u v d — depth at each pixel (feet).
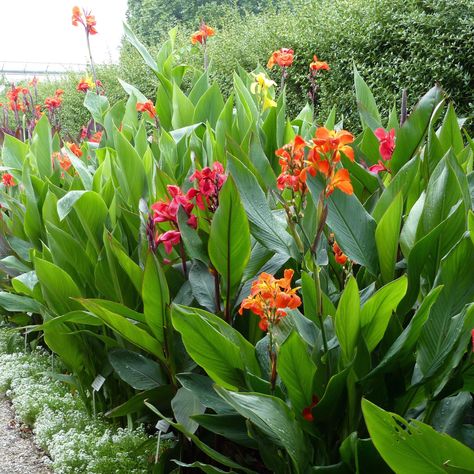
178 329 6.19
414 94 17.84
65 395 11.28
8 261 13.17
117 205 9.94
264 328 6.07
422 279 7.11
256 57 24.06
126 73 32.94
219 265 7.28
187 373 7.25
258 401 5.82
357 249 7.02
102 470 8.63
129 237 10.06
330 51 20.57
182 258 8.50
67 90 36.29
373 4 19.11
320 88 20.98
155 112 13.43
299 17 22.86
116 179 10.71
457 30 17.28
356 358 5.95
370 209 8.52
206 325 6.21
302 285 6.66
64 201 8.91
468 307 5.67
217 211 6.86
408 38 17.83
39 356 13.62
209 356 6.37
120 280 9.10
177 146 11.32
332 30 20.30
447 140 8.97
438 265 6.64
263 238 7.15
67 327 9.88
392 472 5.71
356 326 5.77
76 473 8.89
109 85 34.12
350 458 5.77
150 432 9.73
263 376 6.91
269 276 5.92
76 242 9.68
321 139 5.68
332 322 6.50
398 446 4.87
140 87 31.83
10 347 14.32
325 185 5.85
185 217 7.48
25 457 10.18
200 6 56.49
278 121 10.53
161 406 8.57
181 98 12.88
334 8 20.86
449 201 6.55
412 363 6.41
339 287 8.16
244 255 7.23
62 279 9.42
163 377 8.61
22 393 11.84
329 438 6.30
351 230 7.07
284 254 7.55
